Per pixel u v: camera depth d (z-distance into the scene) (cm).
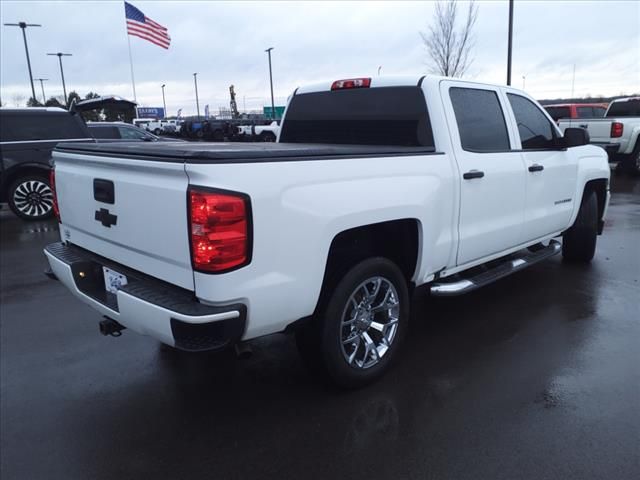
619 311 469
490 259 443
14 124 934
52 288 576
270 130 2914
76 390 353
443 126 380
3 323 474
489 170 409
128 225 298
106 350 414
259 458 278
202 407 329
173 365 387
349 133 441
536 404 321
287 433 299
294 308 284
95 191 324
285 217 270
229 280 254
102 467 274
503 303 495
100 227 328
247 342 286
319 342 313
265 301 269
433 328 441
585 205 584
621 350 392
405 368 370
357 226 307
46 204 973
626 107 1521
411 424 304
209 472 268
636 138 1394
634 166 1444
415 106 392
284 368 378
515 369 366
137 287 285
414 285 375
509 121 452
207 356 400
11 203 947
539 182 478
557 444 283
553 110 1850
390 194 322
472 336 423
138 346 421
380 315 355
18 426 312
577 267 607
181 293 273
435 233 363
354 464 271
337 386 334
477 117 419
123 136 1291
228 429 304
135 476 267
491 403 324
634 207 1004
